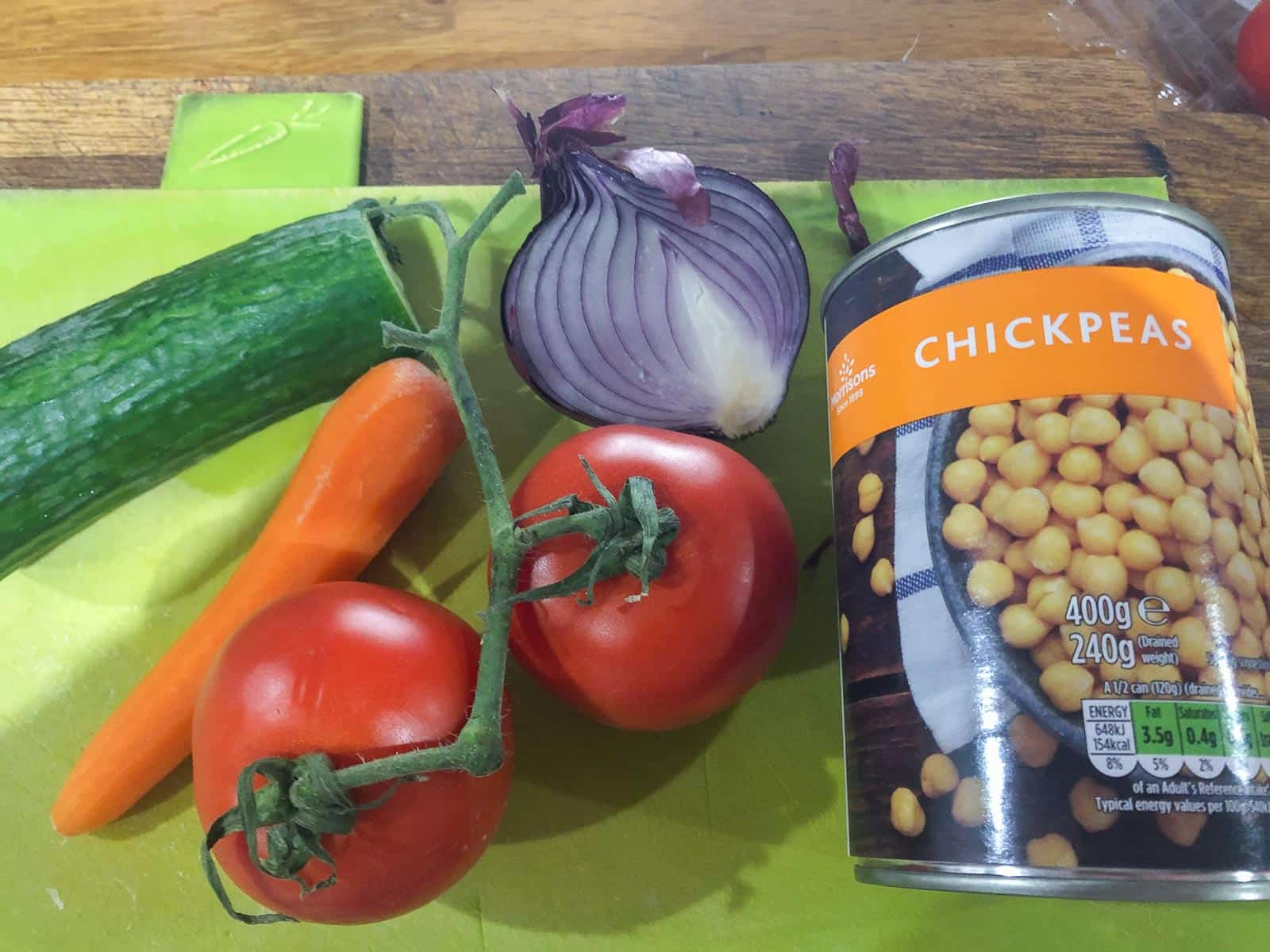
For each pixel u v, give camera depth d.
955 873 0.14
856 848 0.15
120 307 0.22
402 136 0.26
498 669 0.14
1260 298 0.24
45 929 0.19
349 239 0.22
